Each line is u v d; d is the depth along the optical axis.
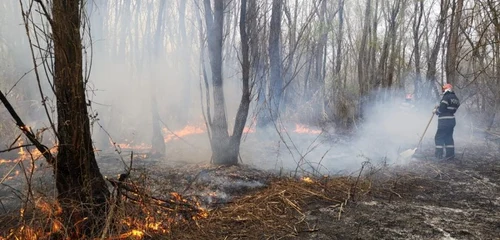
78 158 3.40
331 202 5.10
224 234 3.98
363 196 5.39
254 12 6.74
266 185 5.73
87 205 3.43
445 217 4.59
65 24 3.22
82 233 3.38
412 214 4.68
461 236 3.97
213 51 6.47
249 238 3.88
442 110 8.16
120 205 3.65
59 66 3.28
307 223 4.32
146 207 3.98
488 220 4.49
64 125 3.35
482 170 7.18
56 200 3.41
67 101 3.32
